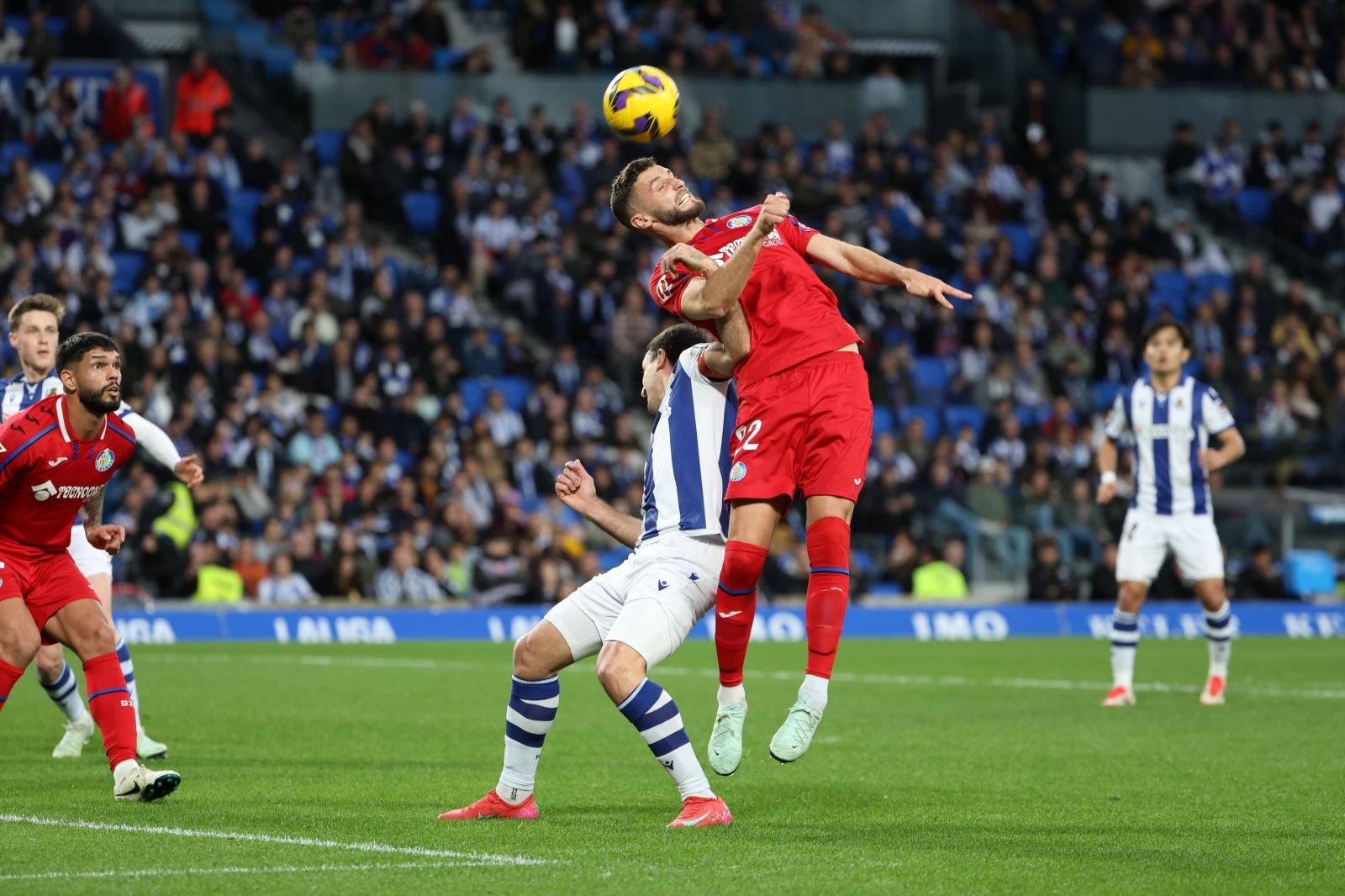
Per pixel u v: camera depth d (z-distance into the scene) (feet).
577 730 68.33
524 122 182.09
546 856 38.60
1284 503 146.51
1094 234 186.09
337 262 153.58
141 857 38.22
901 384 160.56
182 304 141.79
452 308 156.56
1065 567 141.90
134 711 47.42
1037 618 136.77
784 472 43.86
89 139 157.28
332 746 62.34
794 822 44.52
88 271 141.28
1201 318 174.81
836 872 36.94
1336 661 109.60
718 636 43.75
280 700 80.07
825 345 44.83
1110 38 209.97
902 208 178.09
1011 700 82.74
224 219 153.17
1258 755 60.39
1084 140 203.41
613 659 42.34
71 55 166.20
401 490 130.62
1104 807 47.65
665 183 45.96
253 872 36.37
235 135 165.37
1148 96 205.05
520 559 131.03
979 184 188.85
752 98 192.03
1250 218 199.93
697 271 42.91
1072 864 38.24
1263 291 181.57
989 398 163.63
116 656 47.39
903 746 63.21
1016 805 47.93
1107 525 145.89
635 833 42.24
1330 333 182.09
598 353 161.48
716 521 43.39
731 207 174.60
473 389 151.74
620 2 196.03
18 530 46.93
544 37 186.19
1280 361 176.65
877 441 154.61
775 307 44.88
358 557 126.93
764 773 55.26
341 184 169.37
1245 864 38.40
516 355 155.84
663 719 42.83
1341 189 201.87
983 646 123.24
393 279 157.17
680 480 43.37
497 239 166.09
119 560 121.49
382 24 183.11
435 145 171.83
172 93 173.99
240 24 180.45
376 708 76.79
